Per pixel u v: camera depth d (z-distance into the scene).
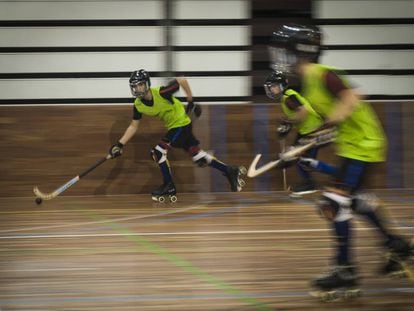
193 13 19.52
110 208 17.00
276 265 10.89
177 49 19.58
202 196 18.83
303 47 8.87
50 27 19.30
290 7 19.78
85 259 11.47
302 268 10.68
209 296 9.16
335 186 9.02
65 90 19.47
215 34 19.61
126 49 19.45
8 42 19.25
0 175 19.02
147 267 10.86
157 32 19.47
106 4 19.31
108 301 8.98
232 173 18.14
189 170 19.34
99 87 19.50
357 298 9.07
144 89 17.39
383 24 19.88
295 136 19.17
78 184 19.22
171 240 12.98
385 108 19.62
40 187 19.14
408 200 17.52
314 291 9.21
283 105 17.36
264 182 19.53
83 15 19.31
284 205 17.06
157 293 9.34
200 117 19.23
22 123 18.98
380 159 9.22
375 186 19.72
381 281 9.93
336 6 19.78
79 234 13.69
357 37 19.88
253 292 9.34
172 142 18.00
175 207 17.05
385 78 19.81
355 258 11.29
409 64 19.81
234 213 16.02
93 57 19.42
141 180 19.31
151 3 19.39
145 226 14.50
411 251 9.85
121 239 13.12
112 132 19.14
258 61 19.88
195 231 13.85
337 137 9.28
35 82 19.38
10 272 10.62
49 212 16.48
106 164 19.23
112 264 11.09
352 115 8.94
